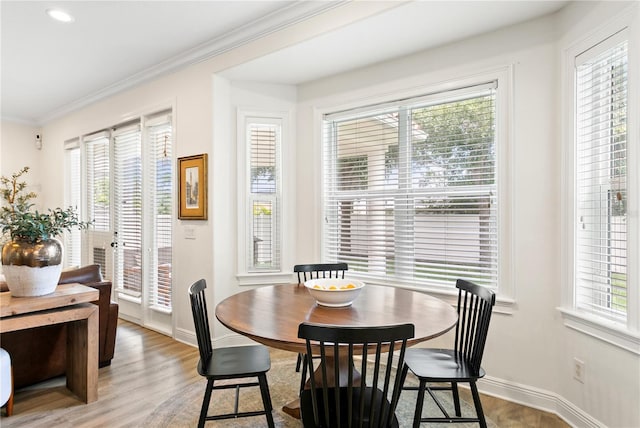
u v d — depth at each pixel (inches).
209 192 131.1
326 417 54.6
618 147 76.2
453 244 108.7
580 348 82.7
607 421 75.4
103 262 183.5
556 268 90.2
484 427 69.4
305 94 137.9
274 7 104.6
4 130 218.5
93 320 94.5
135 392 99.6
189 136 137.9
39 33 119.2
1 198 214.8
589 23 79.8
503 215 98.0
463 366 74.0
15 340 97.5
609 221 79.0
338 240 132.8
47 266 89.7
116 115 172.1
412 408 91.7
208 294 131.3
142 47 129.4
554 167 90.4
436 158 112.0
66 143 208.5
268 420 71.3
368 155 125.9
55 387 102.9
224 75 130.4
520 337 95.2
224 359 77.0
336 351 53.1
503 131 97.6
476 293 77.9
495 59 98.3
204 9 105.3
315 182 135.2
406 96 114.3
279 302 84.0
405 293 93.7
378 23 94.3
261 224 140.4
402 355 54.9
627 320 71.3
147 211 158.2
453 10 88.4
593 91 82.0
